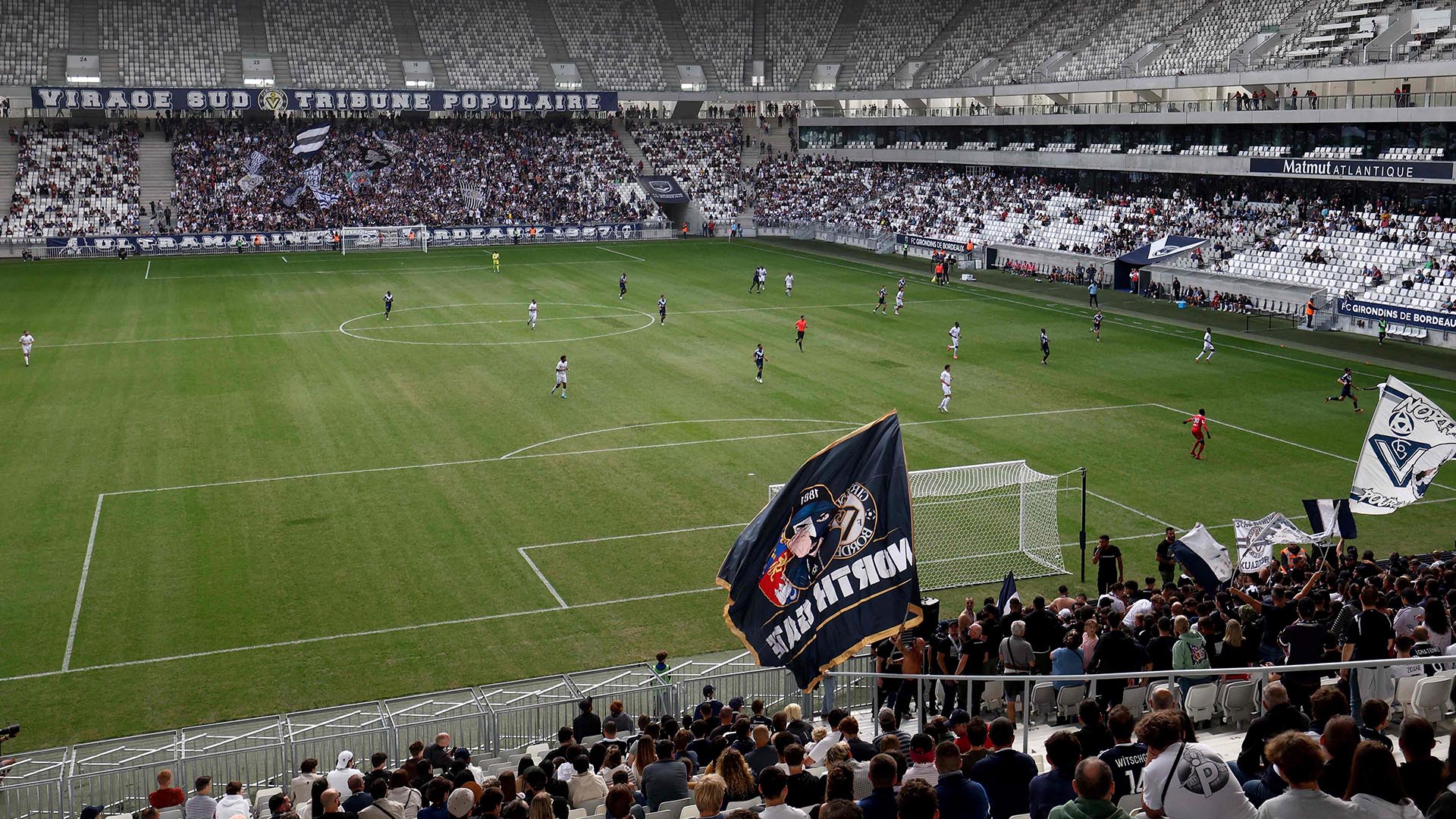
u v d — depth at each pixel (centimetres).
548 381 6009
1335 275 7750
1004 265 10131
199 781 1833
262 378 6000
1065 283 9425
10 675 2923
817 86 14188
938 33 13588
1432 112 7381
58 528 3897
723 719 1973
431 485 4356
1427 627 1827
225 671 2956
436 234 11712
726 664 2897
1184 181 9731
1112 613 2259
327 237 11394
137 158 11750
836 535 1773
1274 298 7838
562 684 2836
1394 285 7281
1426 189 7819
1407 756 936
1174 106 9362
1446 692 1681
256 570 3572
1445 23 7900
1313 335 7181
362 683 2898
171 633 3158
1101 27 11356
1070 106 10638
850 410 5434
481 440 4934
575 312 8056
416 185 12294
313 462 4625
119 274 9612
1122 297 8731
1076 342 7038
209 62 12612
